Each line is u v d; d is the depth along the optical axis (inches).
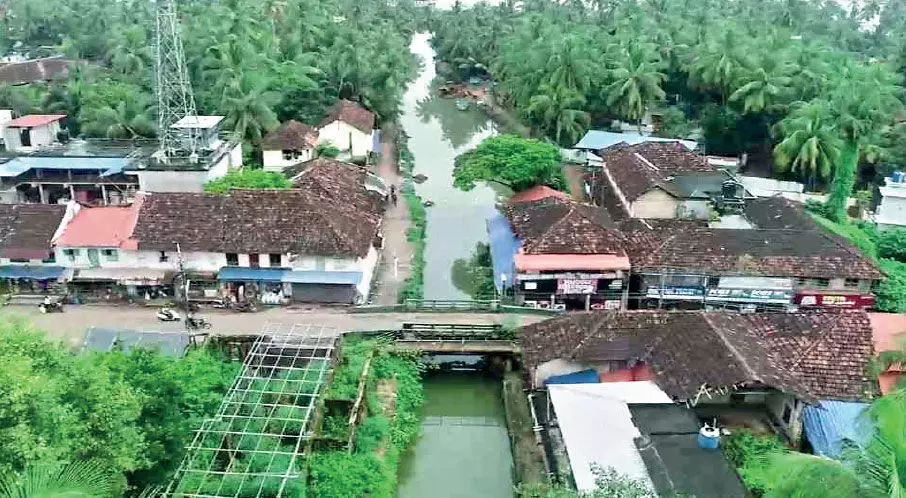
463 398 1812.3
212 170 2508.6
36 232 2042.3
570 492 1157.1
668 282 1977.1
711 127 3481.8
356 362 1743.4
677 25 4362.7
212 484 1284.4
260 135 3157.0
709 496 1166.3
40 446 881.5
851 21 5438.0
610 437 1330.0
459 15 6038.4
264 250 2021.4
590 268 1980.8
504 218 2454.5
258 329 1898.4
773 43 3698.3
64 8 5654.5
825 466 812.0
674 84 4062.5
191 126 2516.0
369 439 1520.7
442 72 5521.7
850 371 1494.8
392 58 4030.5
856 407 1417.3
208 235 2044.8
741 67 3501.5
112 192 2714.1
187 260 2047.2
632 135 3484.3
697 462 1251.2
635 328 1660.9
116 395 1083.9
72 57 4736.7
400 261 2416.3
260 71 3422.7
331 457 1439.5
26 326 1202.6
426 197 3100.4
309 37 4234.7
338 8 5423.2
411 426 1642.5
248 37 3772.1
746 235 2044.8
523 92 3941.9
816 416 1396.4
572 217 2116.1
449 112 4677.7
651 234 2129.7
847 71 3193.9
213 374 1624.0
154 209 2098.9
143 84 3582.7
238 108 3097.9
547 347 1669.5
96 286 2054.6
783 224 2246.6
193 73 3570.4
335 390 1638.8
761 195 2829.7
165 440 1219.9
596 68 3791.8
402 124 4347.9
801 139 2906.0
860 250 2105.1
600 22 5118.1
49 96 3408.0
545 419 1550.2
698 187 2460.6
